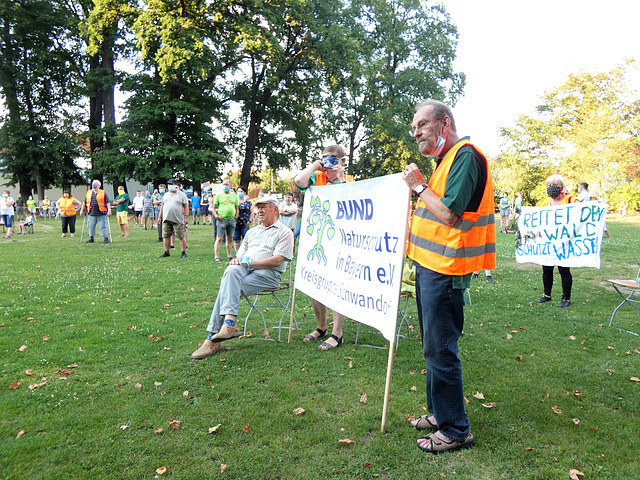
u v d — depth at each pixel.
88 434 2.68
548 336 4.62
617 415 2.92
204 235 15.95
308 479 2.27
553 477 2.29
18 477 2.27
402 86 32.69
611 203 36.53
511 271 8.89
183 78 27.38
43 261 9.43
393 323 2.73
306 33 26.94
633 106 35.78
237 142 35.56
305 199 4.28
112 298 6.20
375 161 34.03
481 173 2.37
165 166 26.30
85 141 32.94
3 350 4.04
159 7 22.38
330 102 30.38
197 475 2.30
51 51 28.42
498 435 2.69
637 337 4.56
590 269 8.83
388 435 2.69
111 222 23.17
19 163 29.33
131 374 3.57
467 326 5.00
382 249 2.96
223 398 3.16
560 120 40.62
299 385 3.39
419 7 32.88
